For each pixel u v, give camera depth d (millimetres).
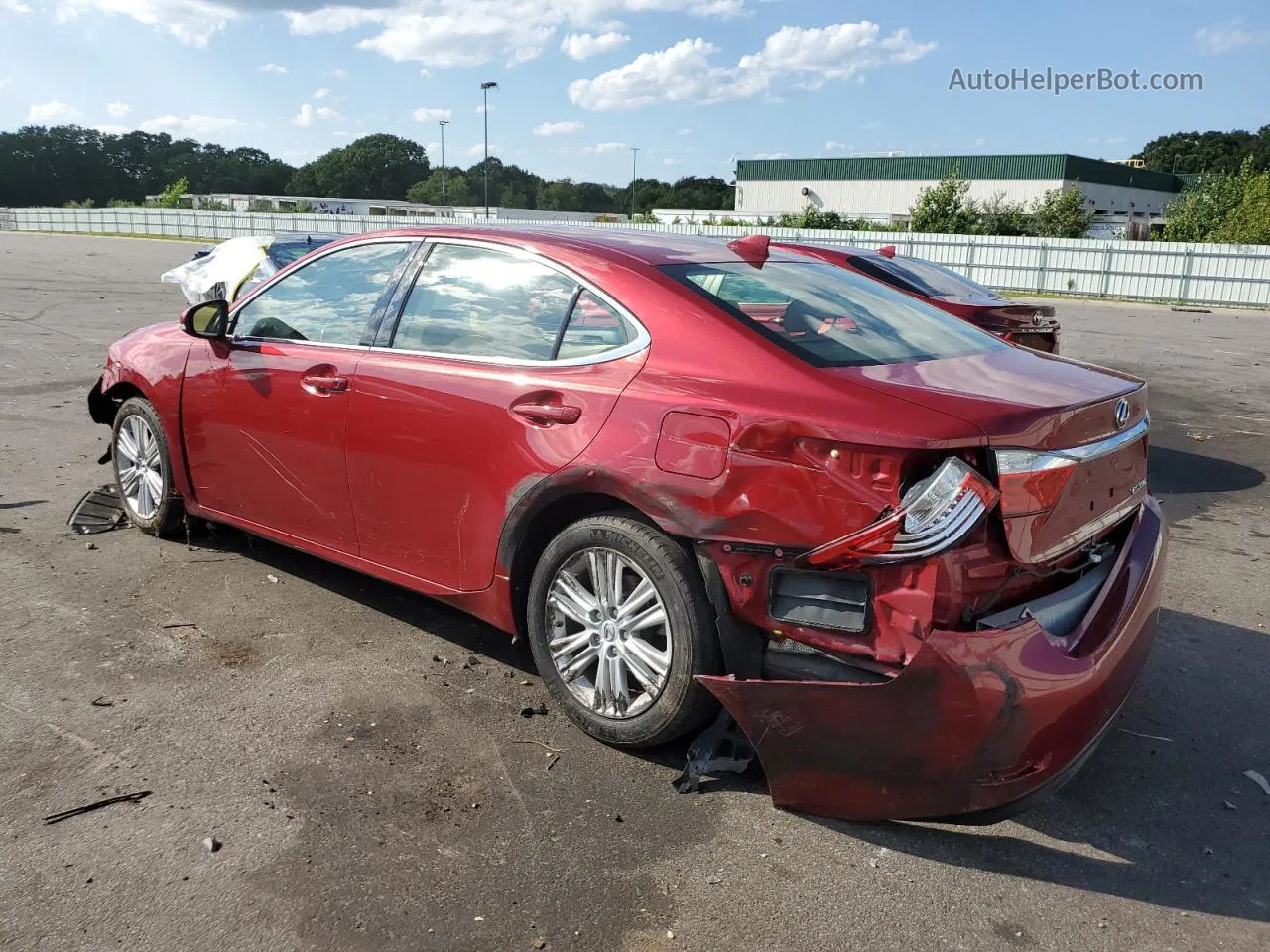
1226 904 2547
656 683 2992
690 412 2818
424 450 3490
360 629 4000
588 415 3039
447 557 3521
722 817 2822
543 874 2549
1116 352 14984
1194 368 13320
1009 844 2760
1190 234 39469
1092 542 2986
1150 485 6984
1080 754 2586
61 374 9602
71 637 3814
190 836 2645
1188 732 3441
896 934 2383
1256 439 8633
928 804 2516
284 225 44062
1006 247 30062
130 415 4867
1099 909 2508
